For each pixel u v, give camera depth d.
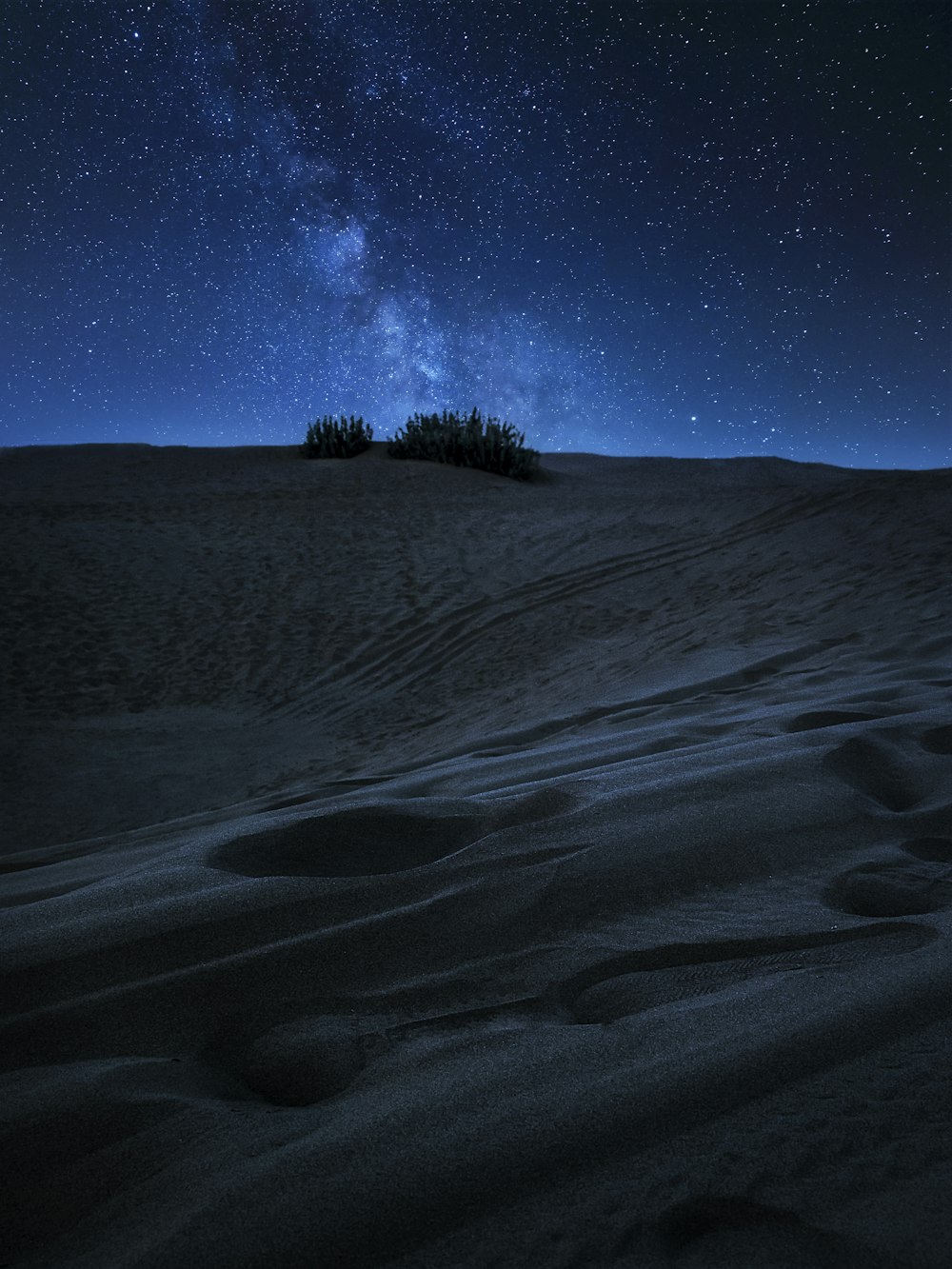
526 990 1.59
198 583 10.73
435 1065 1.34
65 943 1.70
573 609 9.54
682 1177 1.08
